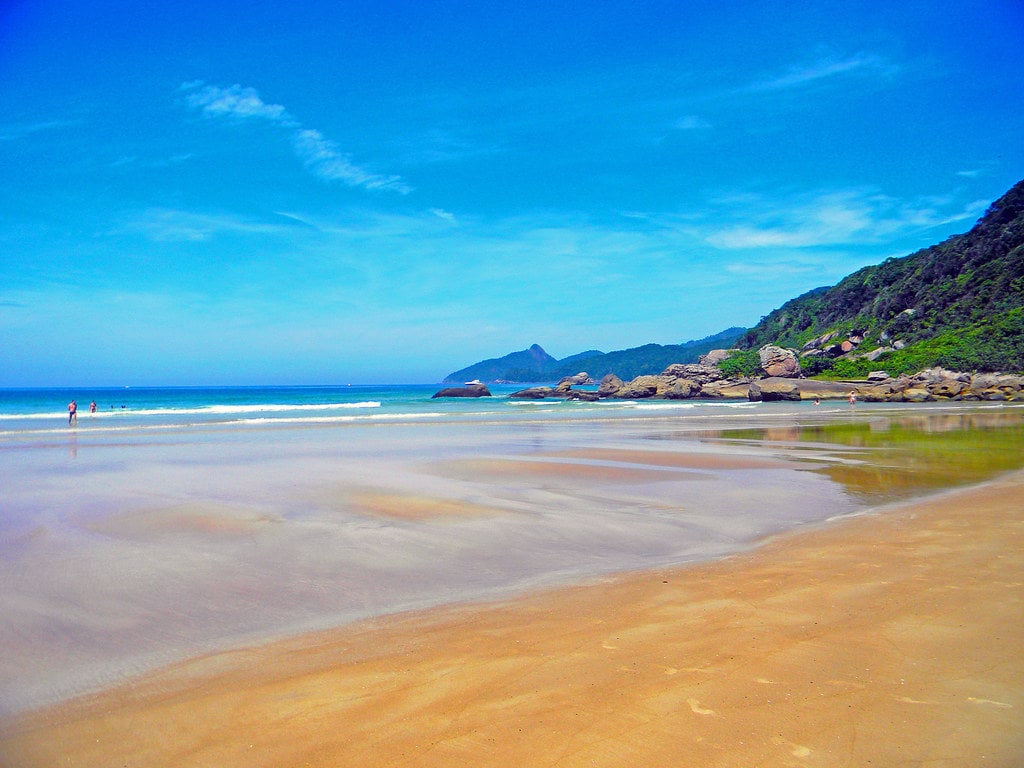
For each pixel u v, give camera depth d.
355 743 3.89
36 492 13.22
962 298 99.06
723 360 127.19
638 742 3.79
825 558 7.97
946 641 5.14
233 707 4.41
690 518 10.95
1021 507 10.97
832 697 4.29
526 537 9.64
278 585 7.37
